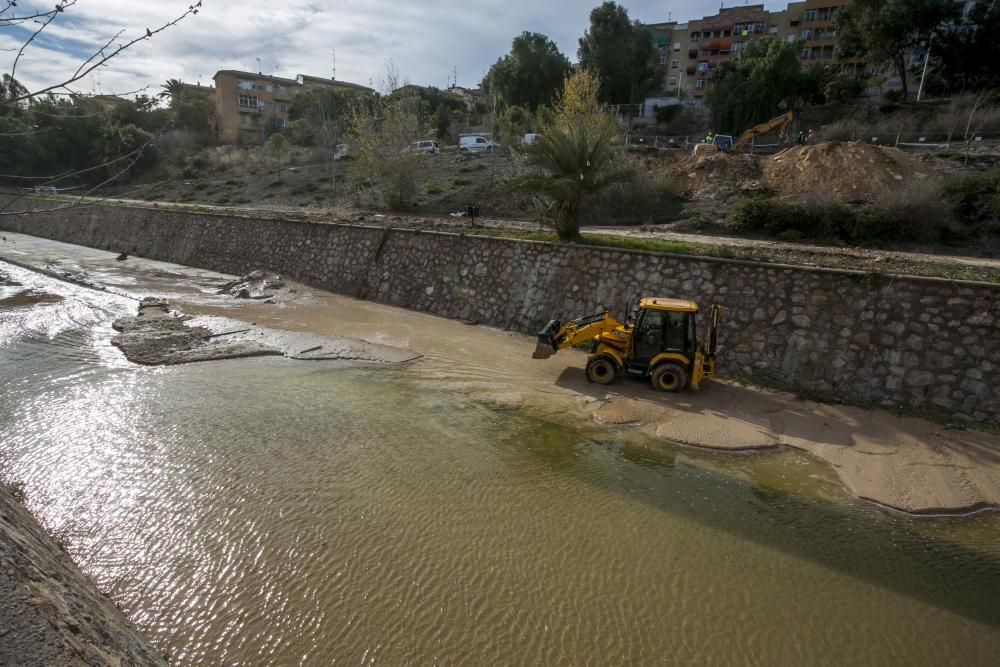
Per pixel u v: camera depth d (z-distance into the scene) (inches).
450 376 498.3
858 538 288.7
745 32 2551.7
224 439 369.7
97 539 270.7
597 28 2123.5
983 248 673.6
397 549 266.7
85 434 373.7
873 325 462.3
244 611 228.1
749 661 211.3
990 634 227.8
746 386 483.2
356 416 410.9
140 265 1067.9
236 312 705.0
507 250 691.4
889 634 226.4
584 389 471.8
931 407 427.2
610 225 936.3
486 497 312.0
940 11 1499.8
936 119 1311.5
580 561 262.7
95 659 140.5
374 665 204.4
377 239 825.5
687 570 259.4
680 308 456.1
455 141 2133.4
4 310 671.1
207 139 2256.4
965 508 315.3
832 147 963.3
